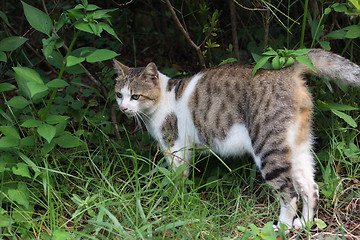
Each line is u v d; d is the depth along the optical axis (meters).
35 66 5.20
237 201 3.55
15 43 3.50
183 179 3.72
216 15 4.26
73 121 4.81
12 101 3.44
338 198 3.73
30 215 3.44
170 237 3.22
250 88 3.56
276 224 3.58
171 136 4.01
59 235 2.92
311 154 3.70
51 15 4.67
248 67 3.72
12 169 3.25
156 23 6.22
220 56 5.22
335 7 3.73
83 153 4.20
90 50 3.34
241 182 4.06
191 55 5.84
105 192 3.62
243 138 3.67
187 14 4.67
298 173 3.56
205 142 3.90
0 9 5.98
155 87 3.94
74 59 3.06
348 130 4.14
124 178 4.05
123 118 4.99
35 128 4.09
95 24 3.21
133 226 3.24
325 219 3.60
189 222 3.25
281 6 4.71
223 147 3.81
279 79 3.49
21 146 3.67
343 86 3.79
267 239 2.84
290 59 3.39
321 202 3.75
